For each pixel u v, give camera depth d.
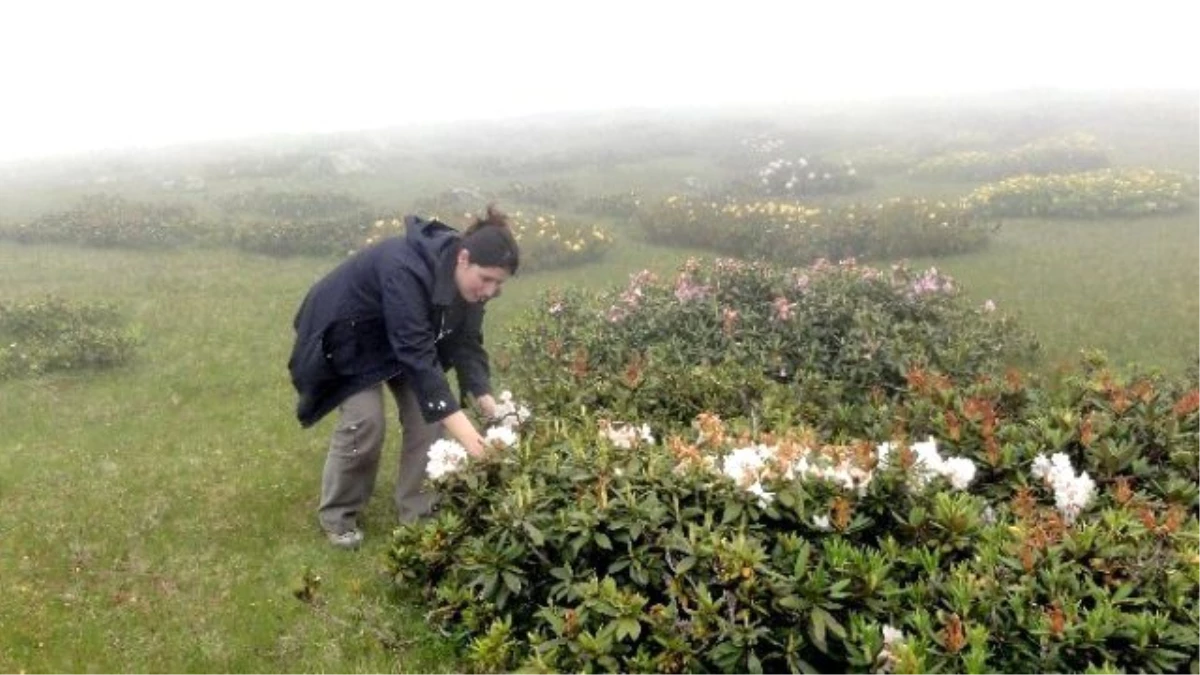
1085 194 20.53
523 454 5.07
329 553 5.76
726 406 6.73
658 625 3.97
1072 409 5.81
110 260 17.92
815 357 8.67
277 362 10.77
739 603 4.01
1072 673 3.58
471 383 6.03
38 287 15.39
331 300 5.48
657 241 19.27
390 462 7.34
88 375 10.34
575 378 7.10
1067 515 4.57
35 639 4.70
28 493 6.80
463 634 4.63
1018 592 3.80
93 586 5.32
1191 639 3.58
